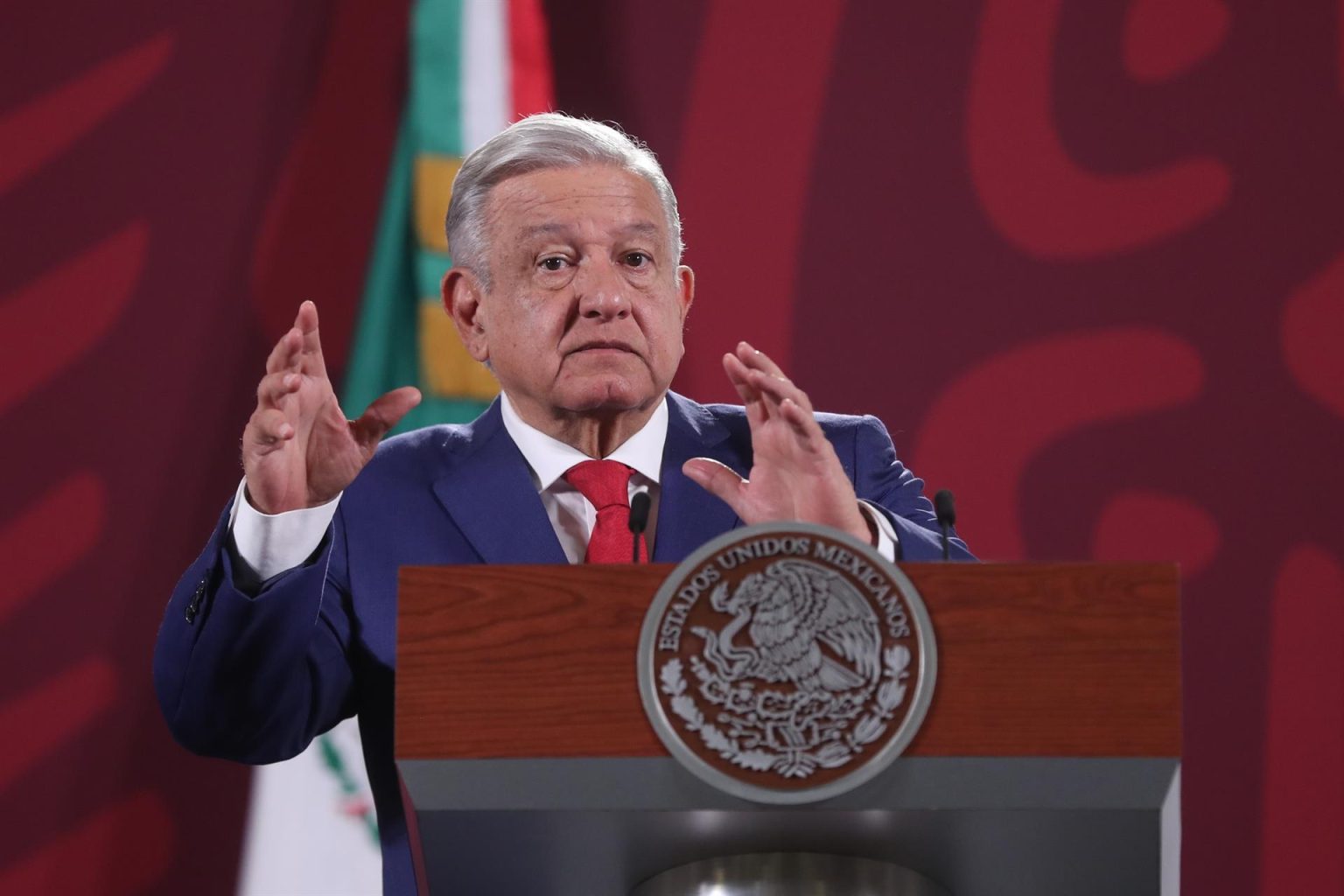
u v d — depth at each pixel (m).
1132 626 4.72
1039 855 4.89
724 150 14.13
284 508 6.25
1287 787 13.11
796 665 4.74
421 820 4.85
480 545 7.51
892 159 14.06
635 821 4.82
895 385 13.80
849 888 4.99
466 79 14.12
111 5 13.95
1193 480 13.49
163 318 13.59
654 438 7.96
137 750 12.95
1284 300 13.63
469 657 4.81
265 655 6.39
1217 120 13.88
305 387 6.18
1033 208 13.93
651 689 4.73
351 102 14.01
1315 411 13.49
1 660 12.98
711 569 4.81
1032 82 14.05
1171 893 5.00
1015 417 13.69
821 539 4.81
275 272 13.74
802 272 13.96
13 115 13.75
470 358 13.76
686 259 13.98
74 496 13.30
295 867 12.86
